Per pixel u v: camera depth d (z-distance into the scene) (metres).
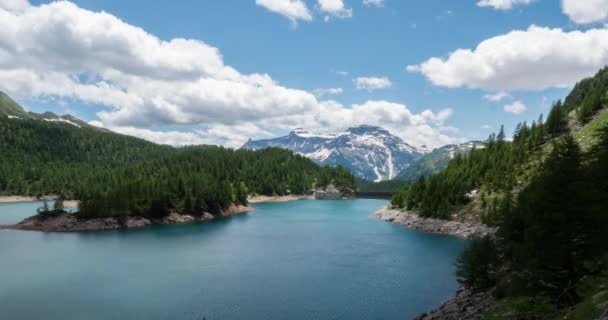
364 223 148.38
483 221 112.88
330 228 133.62
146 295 58.97
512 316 30.84
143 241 107.12
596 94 156.00
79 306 54.25
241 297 57.88
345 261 80.88
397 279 66.81
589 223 32.25
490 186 132.12
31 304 55.16
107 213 136.75
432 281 65.56
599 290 24.61
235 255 87.69
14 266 77.25
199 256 86.69
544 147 142.25
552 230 33.53
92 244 102.56
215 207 174.75
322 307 53.47
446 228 122.94
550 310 28.67
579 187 33.97
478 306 41.53
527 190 47.09
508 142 173.38
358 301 55.81
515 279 36.41
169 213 152.50
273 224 145.88
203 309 52.94
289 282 65.38
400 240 107.69
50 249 95.25
